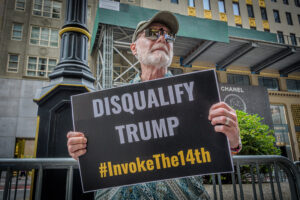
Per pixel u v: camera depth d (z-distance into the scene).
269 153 4.46
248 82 17.84
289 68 18.08
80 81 1.90
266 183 3.64
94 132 1.07
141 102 1.07
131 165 1.02
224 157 0.96
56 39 15.97
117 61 14.22
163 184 1.00
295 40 20.30
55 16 16.23
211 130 1.00
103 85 9.51
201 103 1.03
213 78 1.05
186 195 1.00
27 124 14.27
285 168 1.93
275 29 19.89
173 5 17.06
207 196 1.06
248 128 4.60
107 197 1.03
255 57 16.17
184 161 0.99
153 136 1.03
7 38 14.98
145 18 9.83
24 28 15.44
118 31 11.34
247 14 19.30
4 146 13.58
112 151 1.04
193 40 13.30
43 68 15.30
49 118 1.78
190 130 1.01
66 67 1.94
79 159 1.05
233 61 15.79
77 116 1.09
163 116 1.04
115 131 1.06
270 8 20.36
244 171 4.03
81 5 2.25
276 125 17.55
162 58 1.27
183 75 1.07
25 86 14.66
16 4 15.66
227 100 14.05
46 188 1.62
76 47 2.09
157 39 1.29
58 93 1.82
